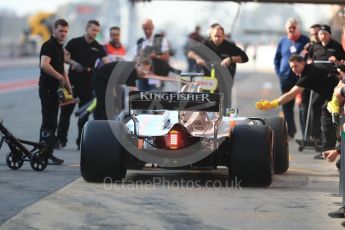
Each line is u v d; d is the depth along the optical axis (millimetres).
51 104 35781
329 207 25812
